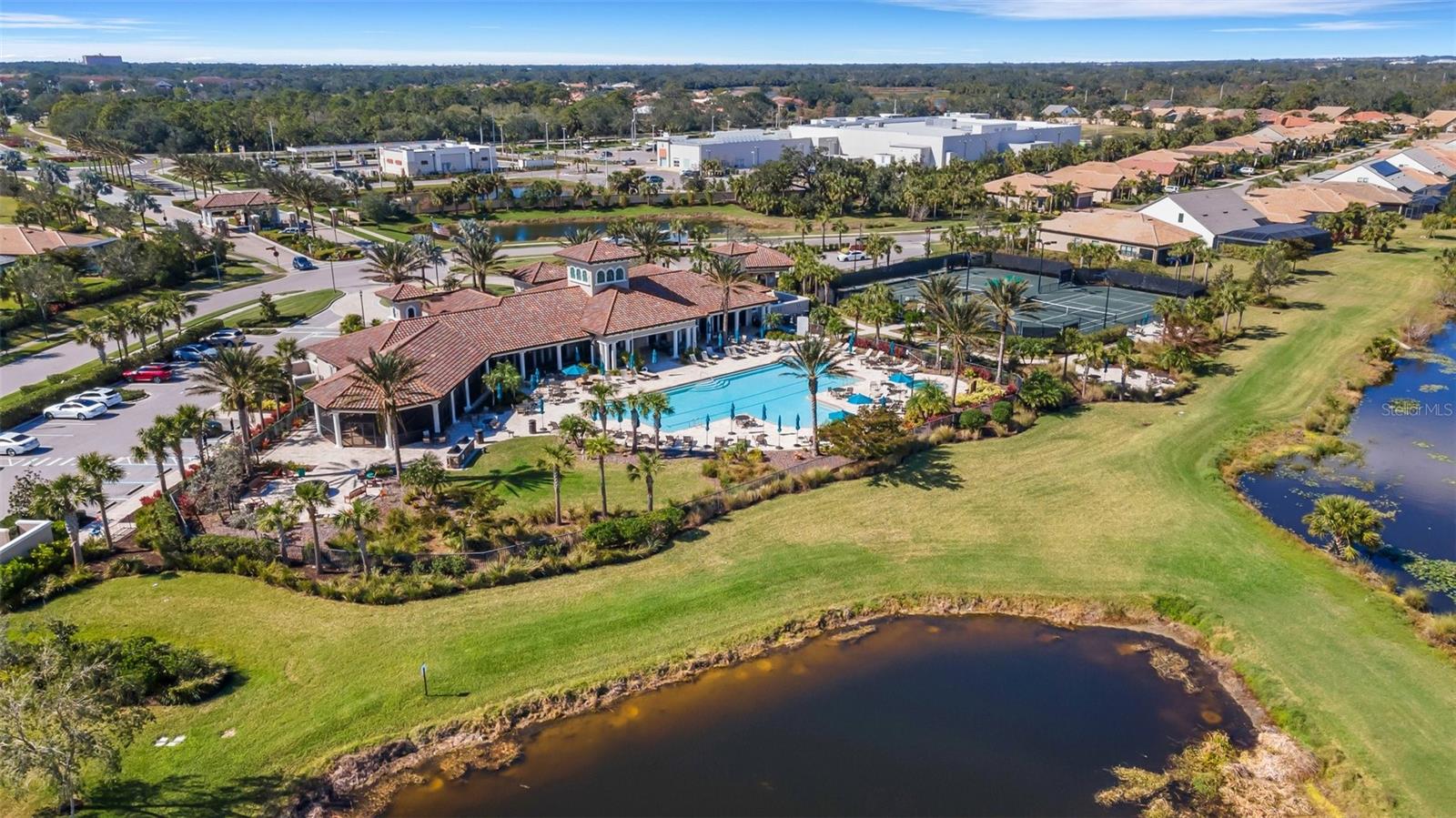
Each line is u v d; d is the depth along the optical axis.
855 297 88.25
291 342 68.00
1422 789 32.41
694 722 36.53
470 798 32.50
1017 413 66.12
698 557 47.91
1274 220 139.50
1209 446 63.19
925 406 63.84
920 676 39.56
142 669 35.88
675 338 81.38
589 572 46.19
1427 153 193.12
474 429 64.12
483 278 94.44
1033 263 116.81
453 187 168.62
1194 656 41.06
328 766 33.38
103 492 51.25
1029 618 43.84
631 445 61.66
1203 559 48.06
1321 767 34.12
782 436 63.62
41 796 31.22
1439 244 133.12
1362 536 48.16
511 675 38.28
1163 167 191.25
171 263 110.38
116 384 74.12
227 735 34.50
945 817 31.84
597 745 35.16
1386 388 77.06
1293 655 40.00
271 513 44.47
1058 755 34.97
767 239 147.12
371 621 41.62
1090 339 76.50
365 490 54.22
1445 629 40.88
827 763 34.34
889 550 49.06
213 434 62.47
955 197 162.50
